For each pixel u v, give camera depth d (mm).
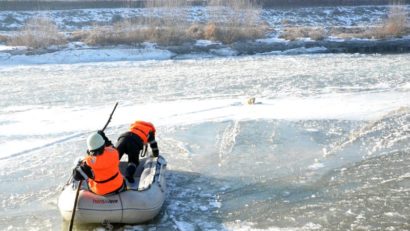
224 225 10492
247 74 26438
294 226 10422
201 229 10312
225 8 40312
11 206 11430
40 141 15555
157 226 10375
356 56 33719
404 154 14375
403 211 11016
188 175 13070
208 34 37531
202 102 20094
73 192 10164
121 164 12055
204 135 16062
